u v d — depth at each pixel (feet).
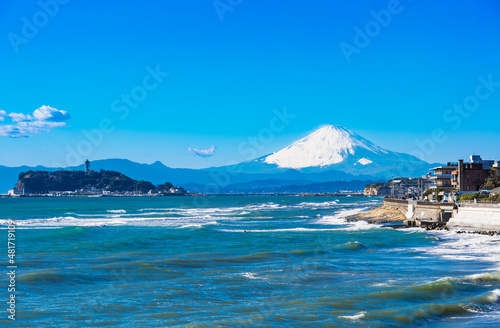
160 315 96.02
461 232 239.71
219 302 105.81
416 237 229.86
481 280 125.08
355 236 242.37
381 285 120.98
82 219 386.32
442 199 414.62
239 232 266.16
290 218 408.26
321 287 119.75
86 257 163.84
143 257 165.89
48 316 94.99
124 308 100.83
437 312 98.63
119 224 331.16
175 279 128.26
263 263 154.30
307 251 176.76
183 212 517.96
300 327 87.97
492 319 94.63
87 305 102.78
